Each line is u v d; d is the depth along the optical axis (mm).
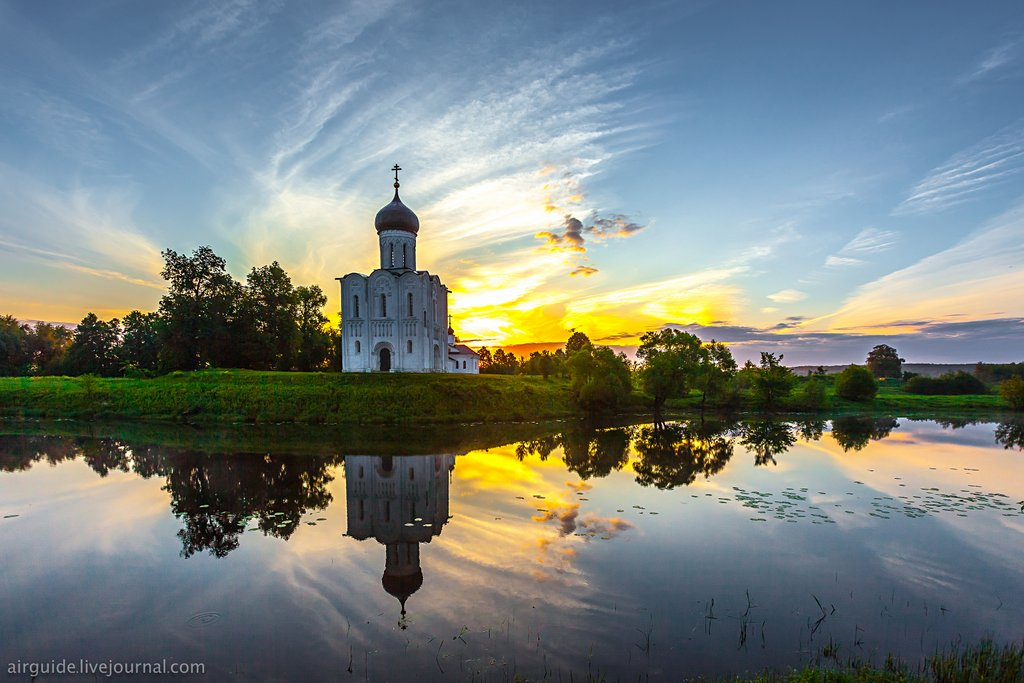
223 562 14789
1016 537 17281
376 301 62062
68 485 24094
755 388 70125
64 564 14719
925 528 18109
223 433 40438
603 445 36875
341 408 48250
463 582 13297
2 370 84125
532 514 19422
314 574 13883
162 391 51875
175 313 63969
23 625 11266
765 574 13977
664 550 15680
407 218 65938
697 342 63781
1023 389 68375
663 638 10578
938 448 36719
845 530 17781
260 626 11109
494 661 9680
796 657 9977
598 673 9320
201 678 9203
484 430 44500
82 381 57344
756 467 29047
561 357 107812
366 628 10969
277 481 25047
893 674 8930
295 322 74062
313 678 9148
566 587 13039
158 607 12039
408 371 61000
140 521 18750
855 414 63781
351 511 19938
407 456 31750
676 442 38656
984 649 9961
